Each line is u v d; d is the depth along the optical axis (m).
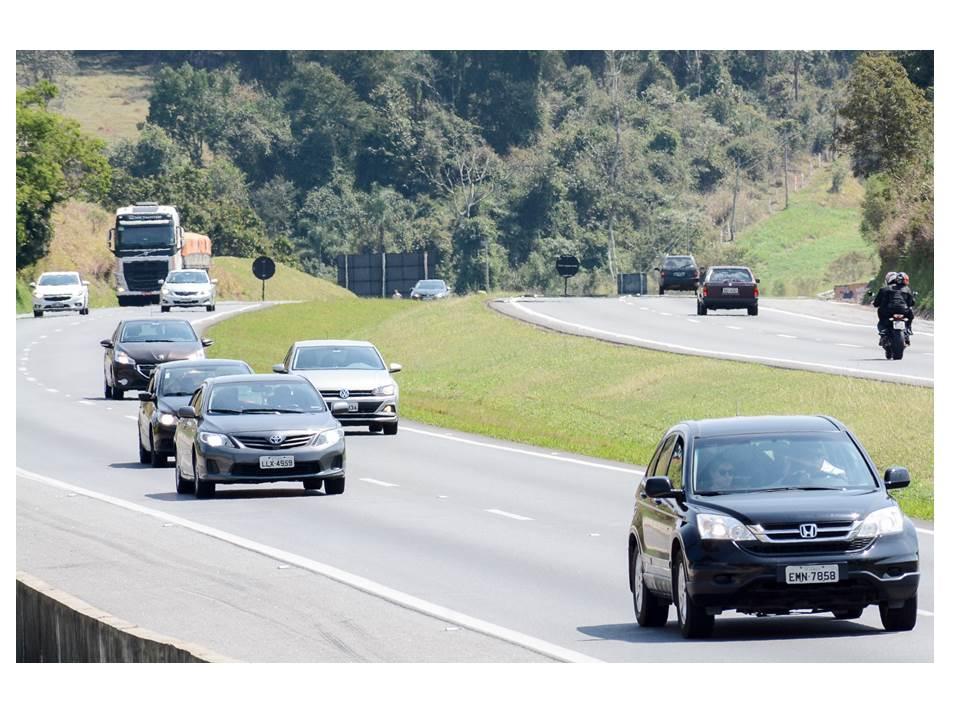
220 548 54.31
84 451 89.94
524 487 72.88
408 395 132.88
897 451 82.69
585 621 41.03
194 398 73.25
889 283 121.88
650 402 113.12
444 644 37.94
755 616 42.59
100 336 185.38
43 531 58.72
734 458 39.62
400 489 72.12
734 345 139.38
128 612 42.72
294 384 72.44
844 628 39.28
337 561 51.38
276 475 68.00
